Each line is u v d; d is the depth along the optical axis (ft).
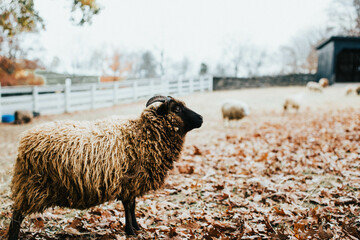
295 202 12.39
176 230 10.55
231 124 37.45
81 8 20.95
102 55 182.80
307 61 189.98
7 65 78.38
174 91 74.43
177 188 15.08
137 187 10.25
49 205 9.58
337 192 12.70
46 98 47.65
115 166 9.78
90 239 10.31
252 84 93.04
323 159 17.70
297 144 22.80
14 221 9.36
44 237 10.39
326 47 88.53
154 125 10.79
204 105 57.21
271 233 9.93
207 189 14.79
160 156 10.77
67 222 11.66
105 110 51.78
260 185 14.55
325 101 53.67
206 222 11.21
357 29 139.95
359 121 29.78
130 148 10.21
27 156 9.30
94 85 53.88
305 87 83.15
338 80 99.35
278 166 17.31
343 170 15.53
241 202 12.87
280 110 47.67
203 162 20.01
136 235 10.40
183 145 11.69
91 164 9.54
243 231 9.83
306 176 15.44
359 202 11.56
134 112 48.21
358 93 57.93
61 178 9.29
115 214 12.19
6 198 14.26
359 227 9.71
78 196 9.64
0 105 42.09
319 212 11.04
